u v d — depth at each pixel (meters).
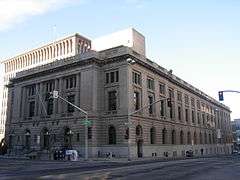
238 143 155.50
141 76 57.97
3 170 25.12
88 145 53.00
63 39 102.19
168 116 67.38
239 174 20.12
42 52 109.44
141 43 71.88
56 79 63.47
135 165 31.55
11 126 73.38
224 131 120.25
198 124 89.75
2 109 116.06
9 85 80.00
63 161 42.03
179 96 77.00
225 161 40.16
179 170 23.91
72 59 59.94
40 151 55.44
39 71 66.75
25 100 71.38
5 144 70.44
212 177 17.91
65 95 60.69
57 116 60.75
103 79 56.94
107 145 53.16
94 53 56.38
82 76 57.66
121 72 54.28
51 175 19.77
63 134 58.72
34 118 66.69
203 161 40.25
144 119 56.44
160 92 65.88
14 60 119.62
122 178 17.28
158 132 61.44
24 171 23.88
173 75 73.44
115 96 54.88
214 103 109.94
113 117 53.41
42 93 66.50
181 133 75.56
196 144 85.44
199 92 92.94
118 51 55.16
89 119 54.12
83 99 56.28
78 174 20.42
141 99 56.53
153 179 16.67
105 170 24.20
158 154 59.69
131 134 51.09
